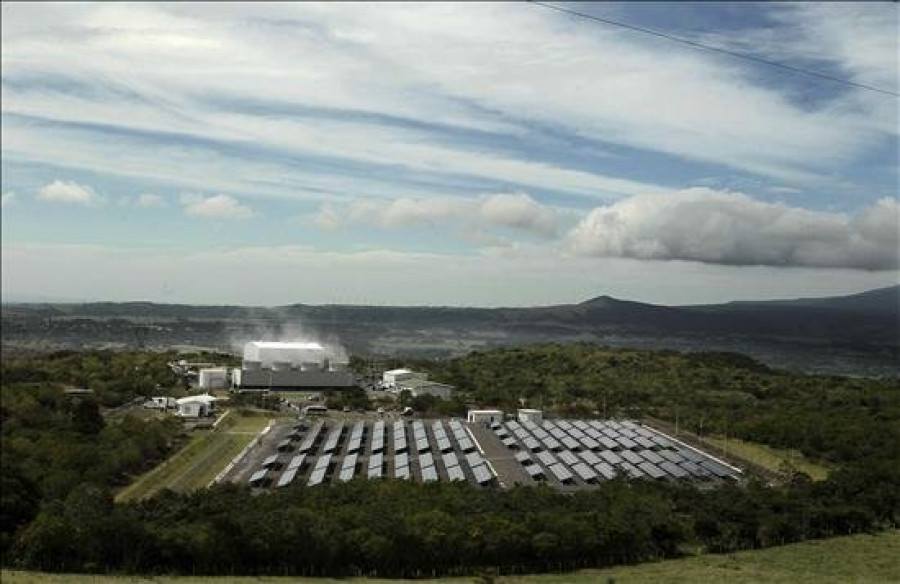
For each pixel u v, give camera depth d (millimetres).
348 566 105188
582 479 153875
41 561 104000
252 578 100250
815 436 189750
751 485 145500
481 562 107250
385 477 145750
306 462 167875
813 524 129875
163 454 182375
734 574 104375
